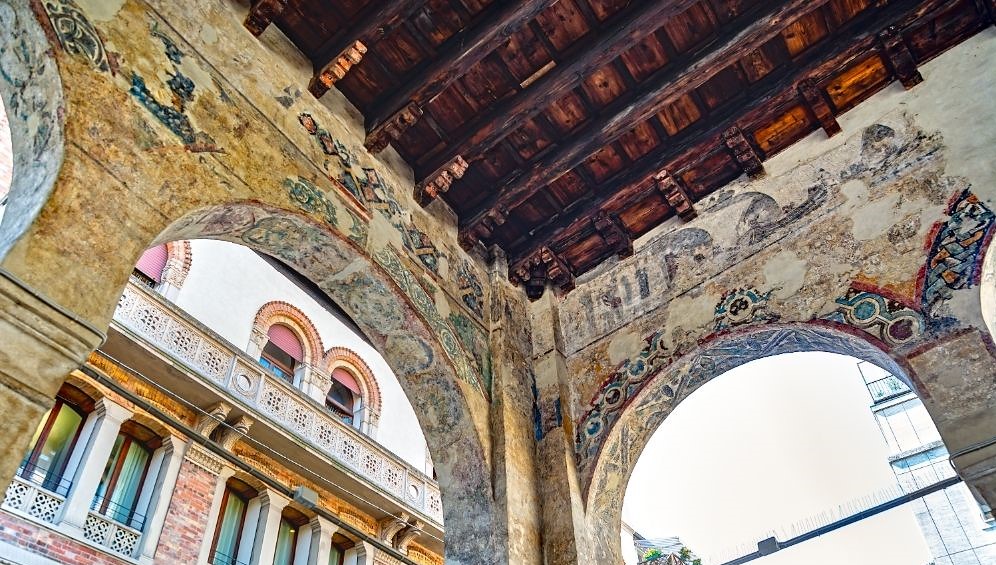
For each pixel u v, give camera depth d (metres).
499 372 8.55
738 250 8.57
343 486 16.05
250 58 7.29
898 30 7.80
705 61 7.96
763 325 7.77
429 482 18.14
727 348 8.09
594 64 7.93
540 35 8.09
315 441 15.47
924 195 7.45
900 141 7.91
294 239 7.07
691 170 9.06
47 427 12.12
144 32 6.25
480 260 9.60
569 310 9.70
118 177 5.35
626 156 9.21
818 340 7.54
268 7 7.35
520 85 8.52
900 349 6.70
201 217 6.02
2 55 5.67
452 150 8.78
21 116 5.48
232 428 14.05
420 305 7.96
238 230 6.61
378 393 18.52
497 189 9.36
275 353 16.72
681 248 9.11
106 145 5.38
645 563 25.34
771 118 8.58
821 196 8.21
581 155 8.67
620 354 8.83
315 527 15.29
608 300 9.41
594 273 9.78
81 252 4.85
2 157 12.42
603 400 8.59
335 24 7.95
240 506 14.50
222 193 6.16
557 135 8.97
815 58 8.21
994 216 6.88
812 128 8.70
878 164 7.95
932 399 6.30
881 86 8.31
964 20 7.82
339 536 16.06
